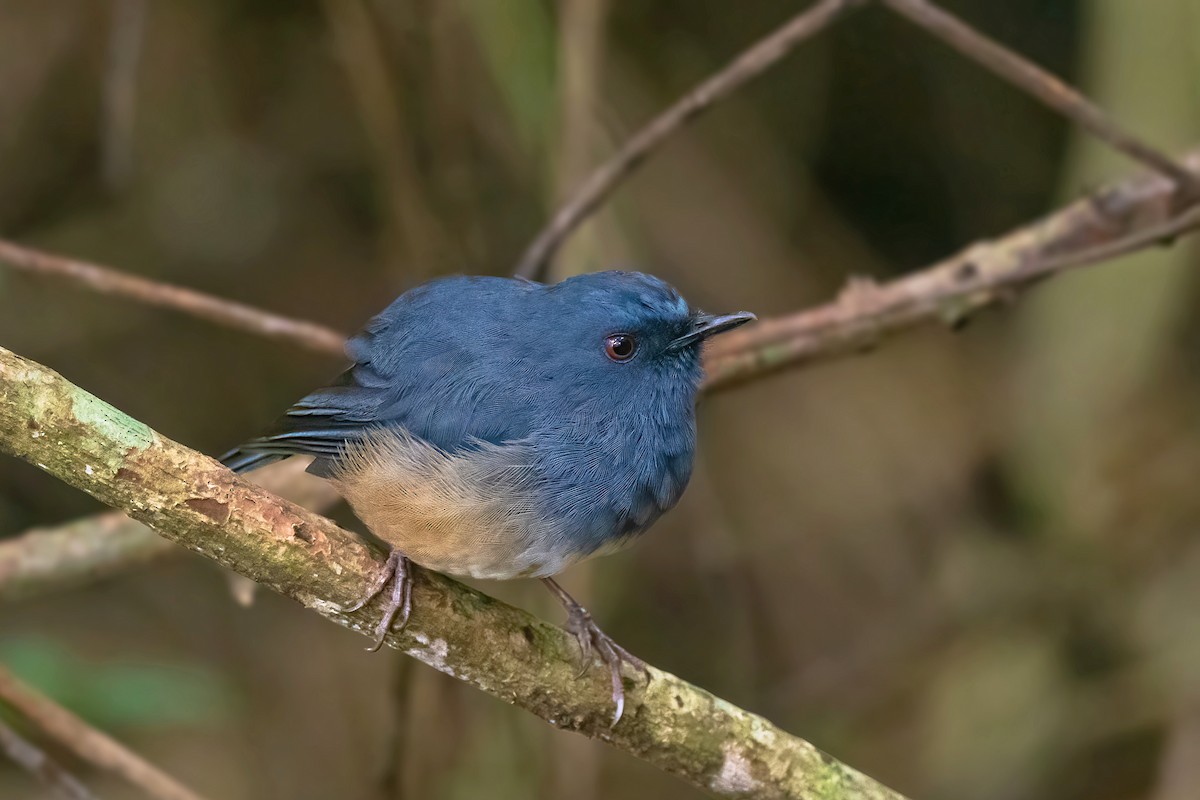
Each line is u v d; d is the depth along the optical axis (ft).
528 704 18.78
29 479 40.63
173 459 16.60
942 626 40.11
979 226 44.55
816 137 43.50
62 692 26.63
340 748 39.17
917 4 26.40
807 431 42.86
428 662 18.52
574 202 27.27
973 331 44.91
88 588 40.22
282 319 27.32
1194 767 36.27
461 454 19.83
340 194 42.75
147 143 41.52
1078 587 39.01
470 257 34.94
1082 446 38.96
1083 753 38.45
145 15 36.94
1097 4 37.99
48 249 40.81
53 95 40.68
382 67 33.63
